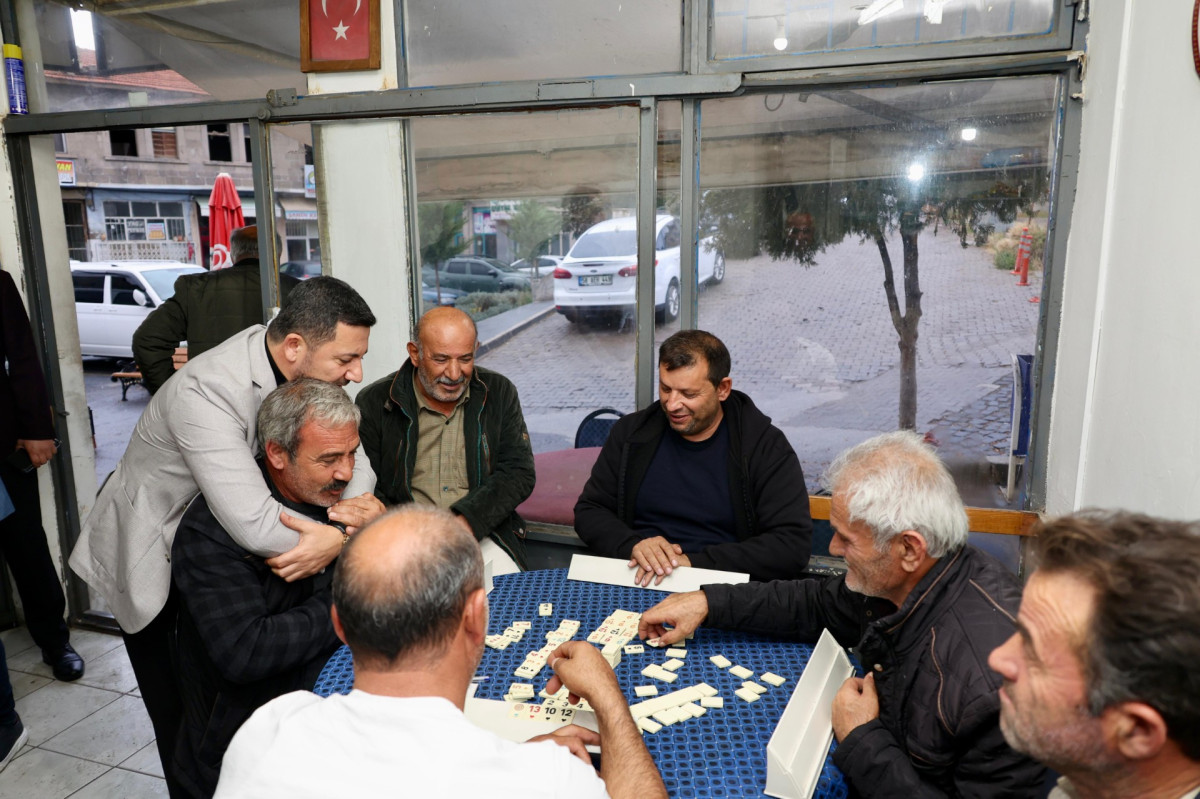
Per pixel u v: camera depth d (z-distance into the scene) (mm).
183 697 1919
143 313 9492
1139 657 722
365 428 2408
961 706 1229
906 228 2430
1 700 2559
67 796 2432
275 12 2783
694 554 2164
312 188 2885
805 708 1364
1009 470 2490
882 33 2291
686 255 2574
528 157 2678
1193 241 1632
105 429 7500
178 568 1742
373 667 977
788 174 2477
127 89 3037
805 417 2648
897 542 1344
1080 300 2207
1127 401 1912
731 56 2408
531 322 2859
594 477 2385
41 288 3314
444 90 2615
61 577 3514
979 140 2324
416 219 2818
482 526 2254
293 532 1761
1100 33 2107
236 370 1870
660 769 1288
